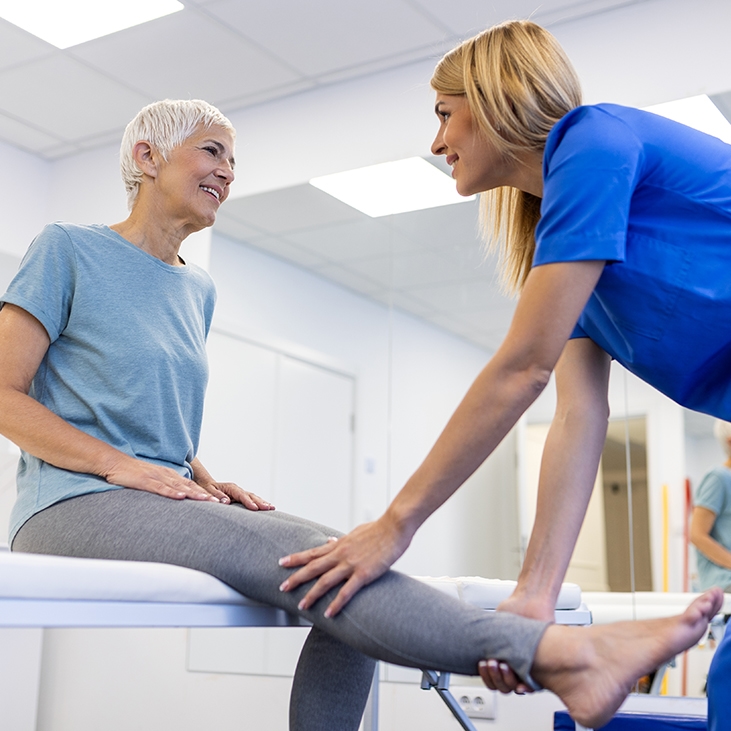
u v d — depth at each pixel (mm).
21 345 1390
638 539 2691
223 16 3041
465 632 984
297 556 1130
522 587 1181
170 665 3344
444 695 1339
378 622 1032
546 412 2916
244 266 3615
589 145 1019
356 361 3346
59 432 1351
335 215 3477
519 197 1329
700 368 1081
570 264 997
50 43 3225
